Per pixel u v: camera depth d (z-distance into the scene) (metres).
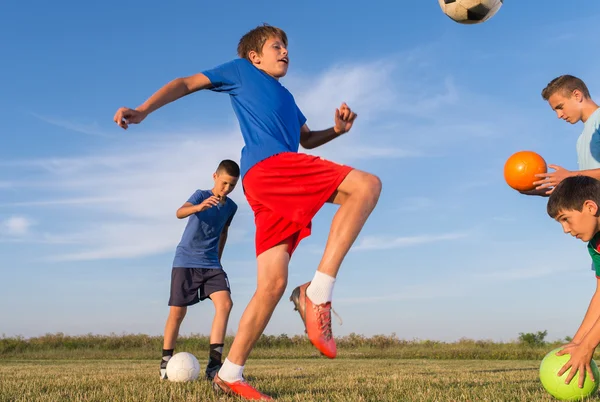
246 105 3.33
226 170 5.16
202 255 5.27
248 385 3.46
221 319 5.07
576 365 3.20
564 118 4.17
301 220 3.03
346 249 2.92
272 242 3.24
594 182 3.03
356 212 2.91
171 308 5.30
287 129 3.33
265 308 3.34
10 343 19.47
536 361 15.12
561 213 3.08
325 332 2.88
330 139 3.85
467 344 21.69
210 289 5.20
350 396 3.57
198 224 5.26
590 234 3.07
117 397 3.72
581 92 4.06
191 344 19.48
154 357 17.41
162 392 4.00
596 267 3.58
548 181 3.49
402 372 7.48
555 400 3.30
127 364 11.72
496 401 3.30
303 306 2.93
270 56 3.51
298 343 21.14
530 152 3.61
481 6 4.18
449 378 5.84
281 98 3.39
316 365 10.77
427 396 3.60
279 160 3.06
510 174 3.60
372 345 22.02
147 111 2.99
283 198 3.06
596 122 3.89
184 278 5.23
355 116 3.75
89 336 20.72
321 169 3.00
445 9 4.35
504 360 16.42
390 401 3.36
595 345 3.17
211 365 4.98
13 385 4.80
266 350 20.03
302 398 3.49
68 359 16.25
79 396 3.77
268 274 3.26
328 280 2.89
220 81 3.37
